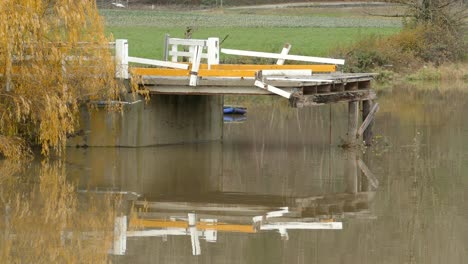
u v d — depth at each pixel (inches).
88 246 826.2
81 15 1141.7
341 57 2667.3
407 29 2896.2
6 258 783.7
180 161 1223.5
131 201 999.0
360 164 1210.6
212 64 1368.1
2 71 1129.4
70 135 1289.4
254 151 1315.2
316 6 5497.1
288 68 1378.0
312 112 1763.0
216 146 1357.0
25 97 1136.2
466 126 1561.3
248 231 884.6
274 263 775.1
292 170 1172.5
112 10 4726.9
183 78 1266.0
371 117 1355.8
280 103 1924.2
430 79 2669.8
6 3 1090.7
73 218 921.5
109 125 1293.1
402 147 1343.5
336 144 1376.7
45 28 1114.1
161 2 5413.4
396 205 984.9
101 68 1190.3
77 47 1165.7
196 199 1013.2
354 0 5743.1
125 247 824.9
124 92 1269.7
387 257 794.2
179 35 3282.5
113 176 1119.0
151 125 1316.4
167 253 807.1
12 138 1194.6
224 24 4008.4
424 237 854.5
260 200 1012.5
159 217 936.9
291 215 948.0
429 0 2915.8
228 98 2005.4
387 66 2704.2
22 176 1107.9
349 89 1323.8
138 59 1283.2
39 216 924.6
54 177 1105.4
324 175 1139.9
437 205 978.7
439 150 1315.2
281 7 5452.8
